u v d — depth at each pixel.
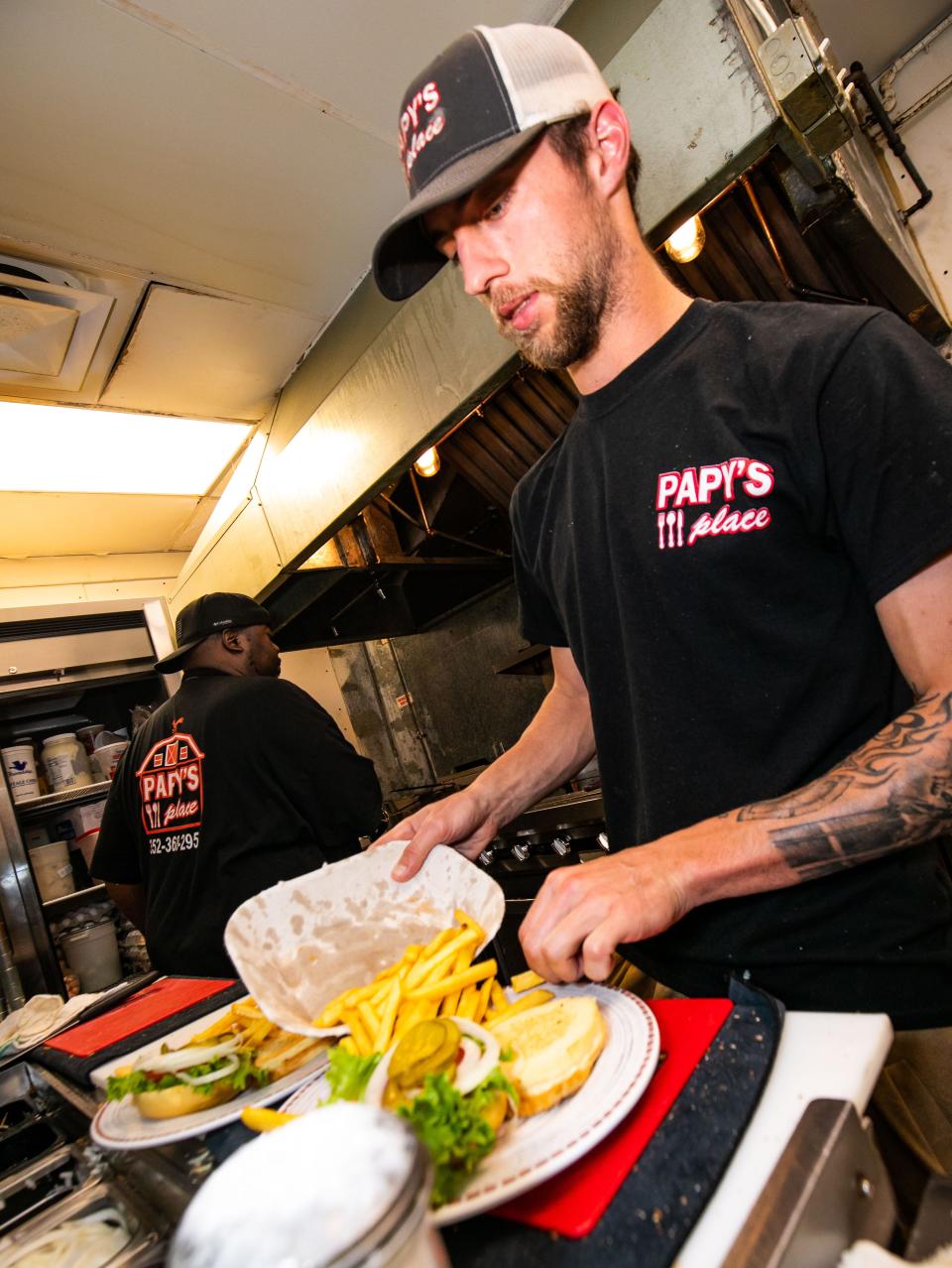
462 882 0.80
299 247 1.90
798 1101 0.42
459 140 0.75
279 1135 0.27
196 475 2.98
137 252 1.78
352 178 1.75
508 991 0.68
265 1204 0.23
